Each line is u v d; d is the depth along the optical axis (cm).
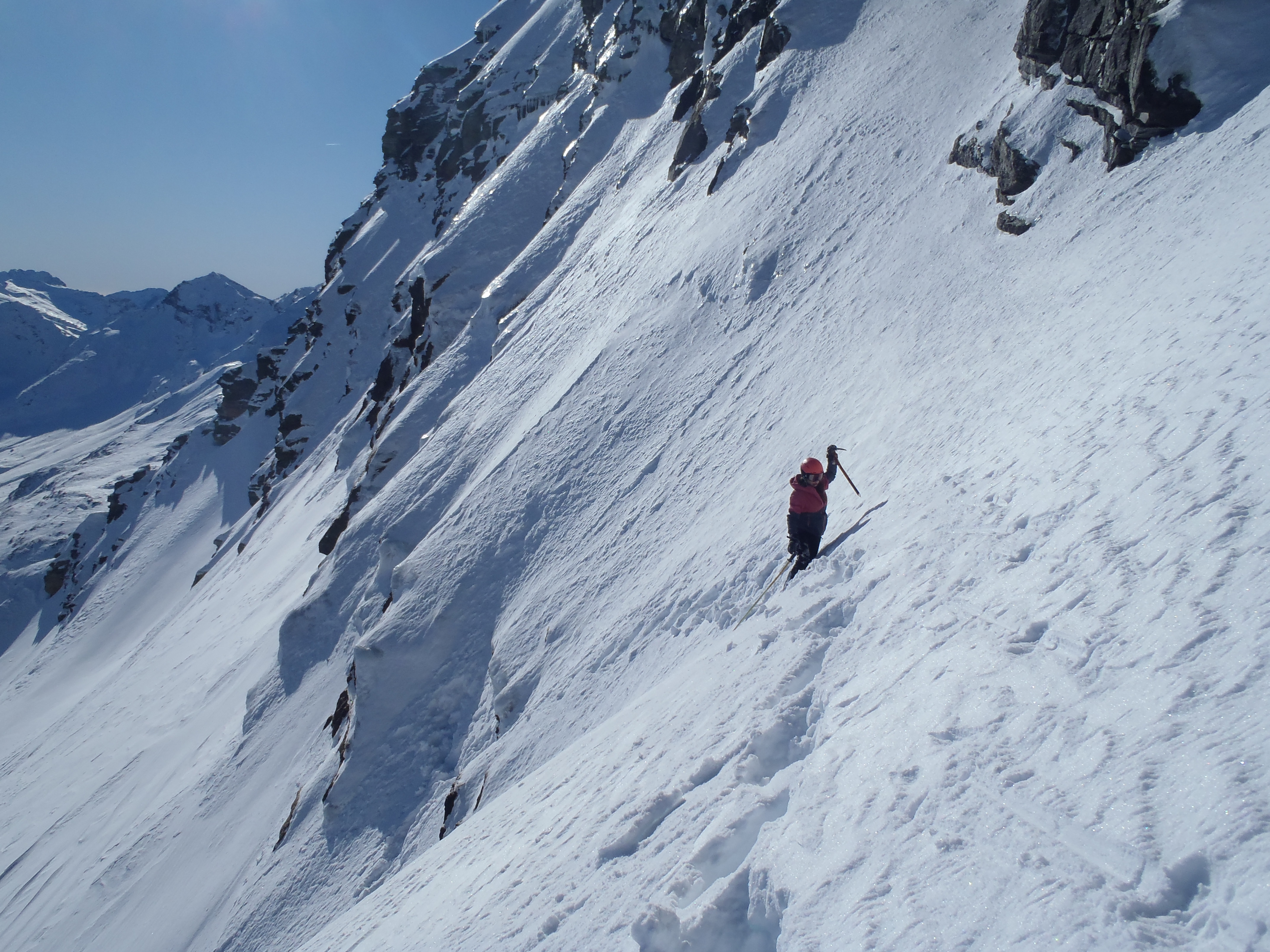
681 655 1123
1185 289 722
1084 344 815
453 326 5319
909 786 343
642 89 5178
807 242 2109
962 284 1398
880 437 1138
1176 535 383
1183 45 1127
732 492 1528
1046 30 1507
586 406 2536
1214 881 220
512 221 5575
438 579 2447
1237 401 455
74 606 10056
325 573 3909
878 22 2717
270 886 2261
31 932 3300
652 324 2578
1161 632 329
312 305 9819
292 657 3731
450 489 3316
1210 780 249
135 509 11394
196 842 3125
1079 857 257
